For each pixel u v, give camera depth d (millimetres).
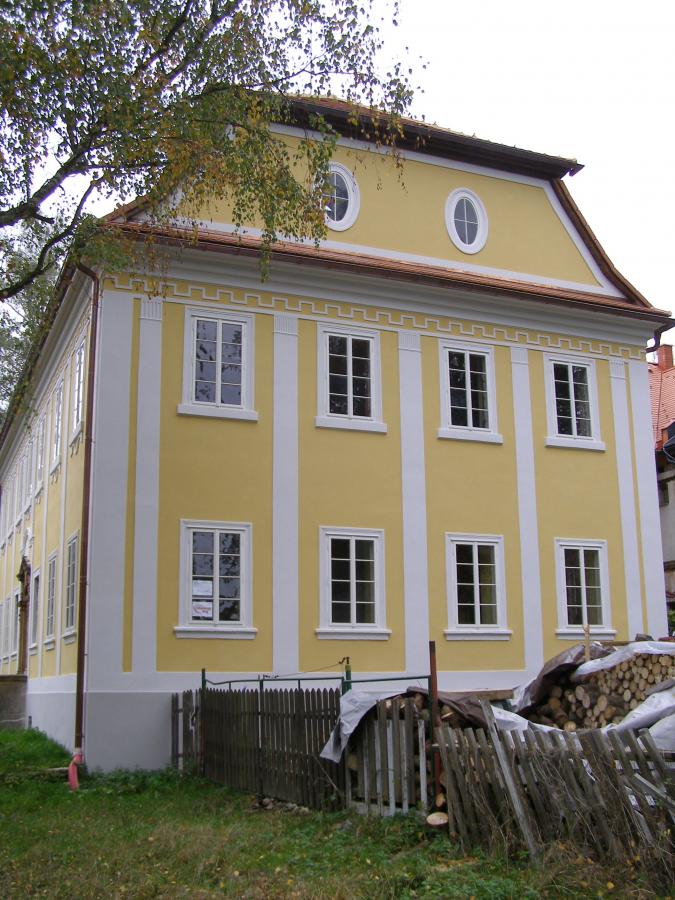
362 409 19094
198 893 7895
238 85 13523
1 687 24703
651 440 22172
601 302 21719
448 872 8047
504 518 19969
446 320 20203
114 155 12883
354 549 18359
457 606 19109
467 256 21094
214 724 14586
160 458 17000
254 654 17062
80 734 15625
